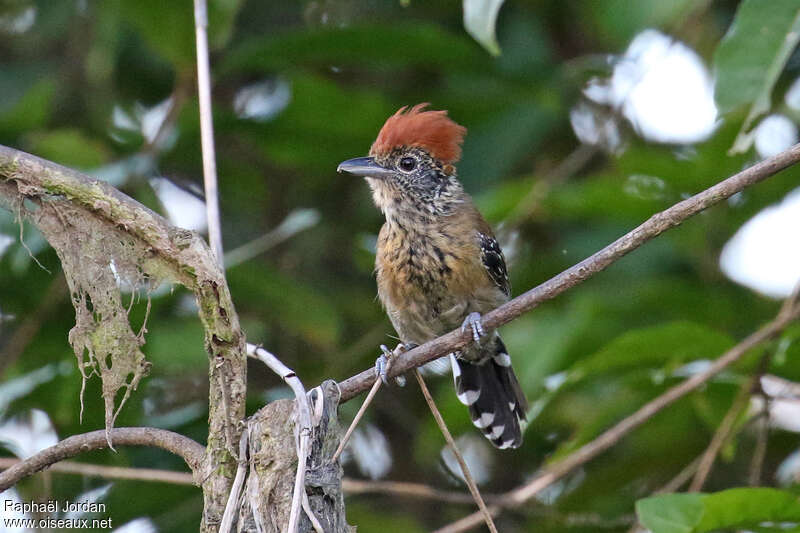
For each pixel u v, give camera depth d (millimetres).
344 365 12039
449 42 11430
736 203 11766
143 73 13570
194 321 11453
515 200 11383
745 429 11930
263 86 13906
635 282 11672
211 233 7586
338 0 13719
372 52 11555
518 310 6879
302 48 11312
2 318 12008
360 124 12047
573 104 13383
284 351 12867
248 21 13594
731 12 12969
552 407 12234
